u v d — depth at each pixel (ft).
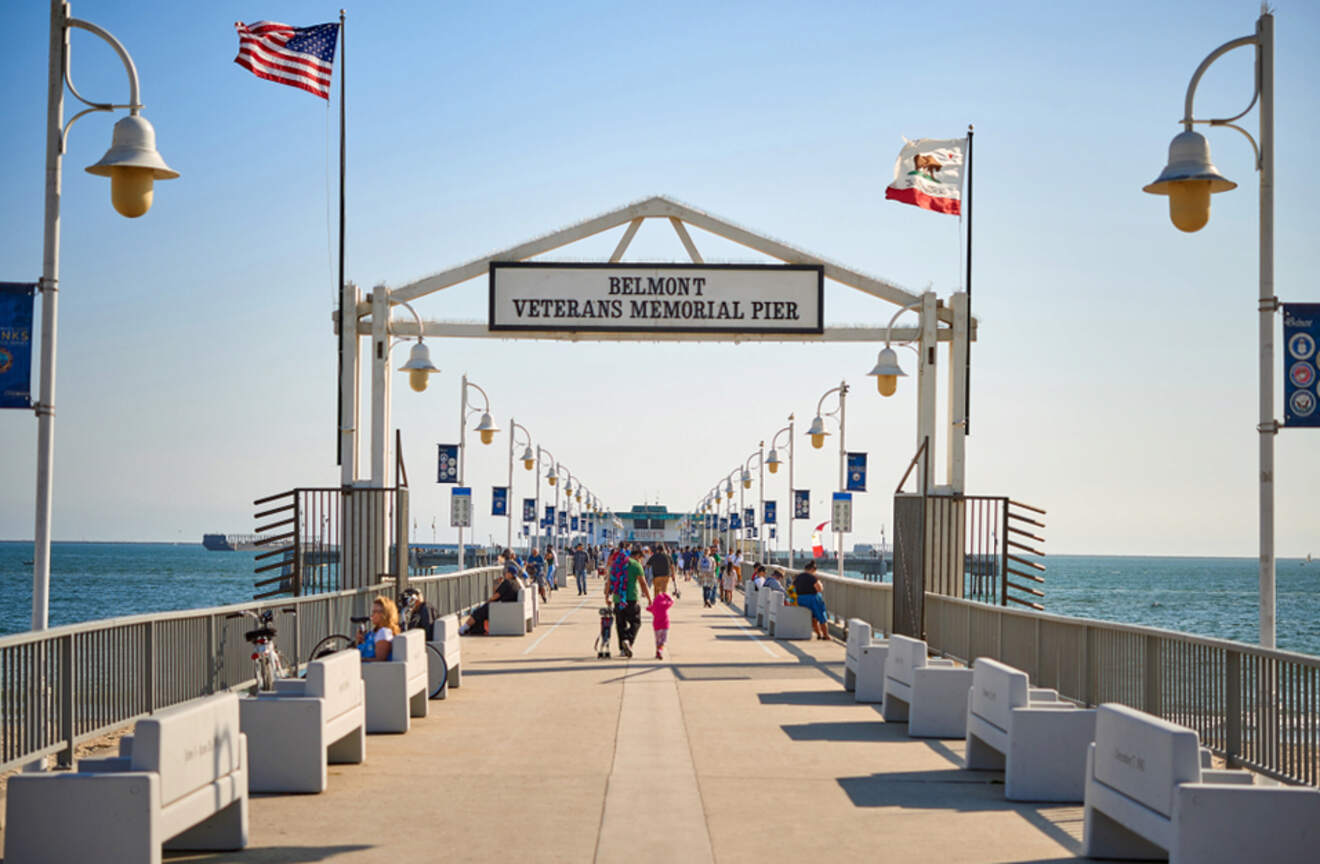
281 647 56.75
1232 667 34.60
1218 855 23.75
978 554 71.05
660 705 53.01
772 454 185.57
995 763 37.88
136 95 41.14
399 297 75.72
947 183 75.41
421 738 43.80
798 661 74.08
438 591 93.25
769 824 30.35
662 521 539.29
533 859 26.76
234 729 27.63
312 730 33.99
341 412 75.41
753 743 42.93
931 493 75.10
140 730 23.94
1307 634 233.96
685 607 150.20
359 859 26.81
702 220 74.69
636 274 73.46
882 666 53.88
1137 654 41.27
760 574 124.98
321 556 68.95
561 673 66.54
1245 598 424.87
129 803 23.22
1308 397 38.99
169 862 26.55
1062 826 30.40
